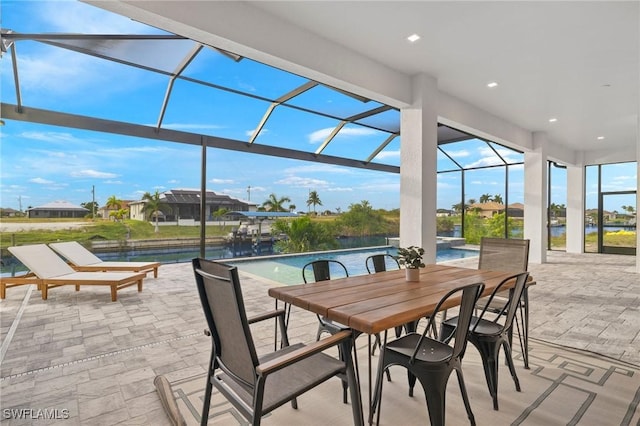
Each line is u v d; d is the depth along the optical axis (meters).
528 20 3.42
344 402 1.98
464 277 2.58
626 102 5.89
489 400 2.00
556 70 4.61
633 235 9.50
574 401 1.98
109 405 1.89
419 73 4.69
